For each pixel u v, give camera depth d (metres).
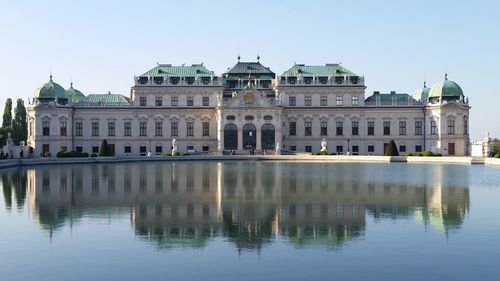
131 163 118.94
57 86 159.75
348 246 31.97
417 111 163.12
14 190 58.16
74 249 31.38
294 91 162.62
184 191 57.12
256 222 38.97
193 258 29.52
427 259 29.25
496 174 81.62
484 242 32.84
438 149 158.12
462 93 159.38
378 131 163.62
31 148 153.75
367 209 44.75
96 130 161.75
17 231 36.06
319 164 115.00
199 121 163.00
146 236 34.53
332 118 163.38
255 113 157.00
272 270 27.41
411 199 50.81
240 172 86.06
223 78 168.25
